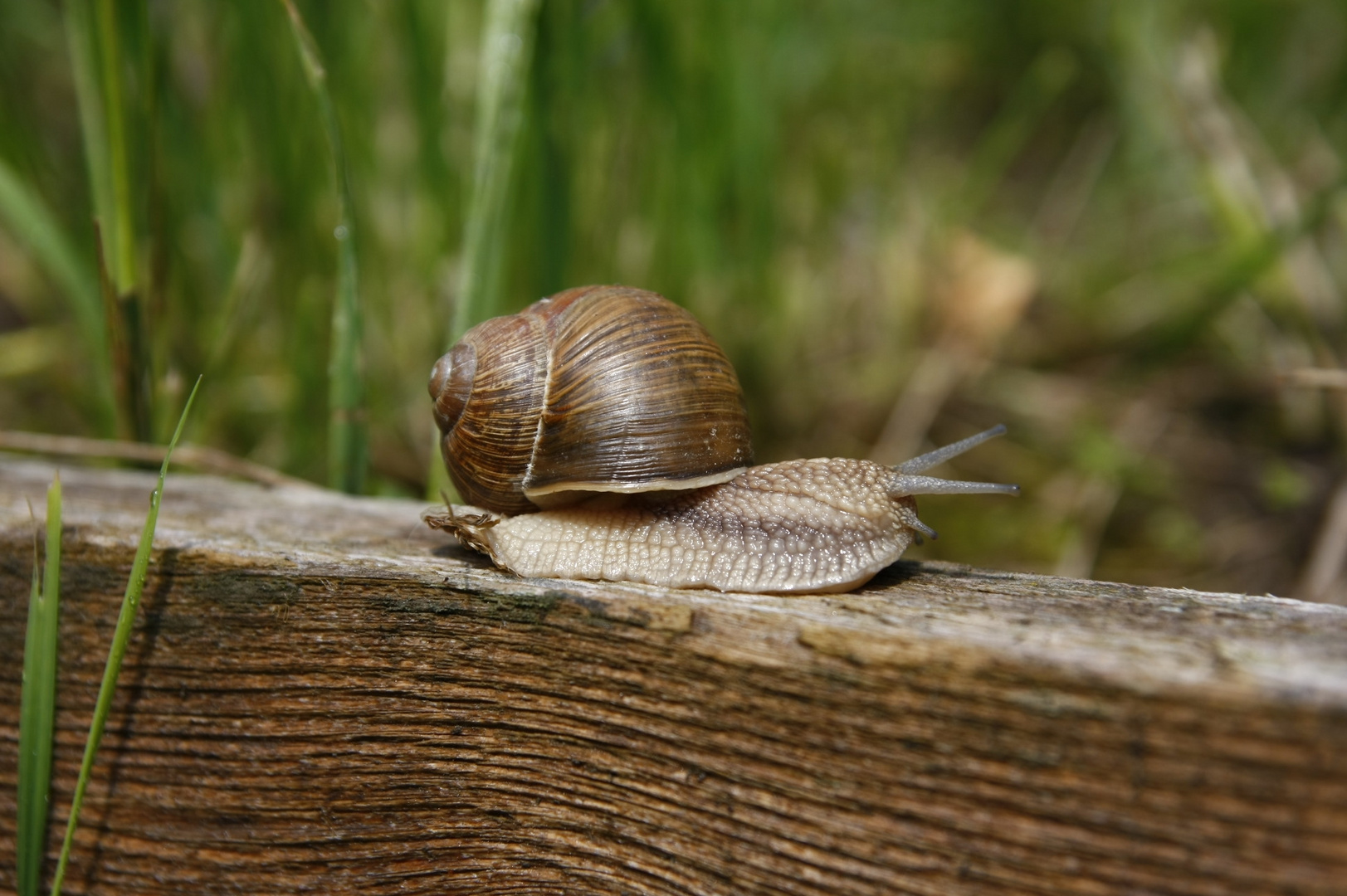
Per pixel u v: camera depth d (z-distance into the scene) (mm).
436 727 365
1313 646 345
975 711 345
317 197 461
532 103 437
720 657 353
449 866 366
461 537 380
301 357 457
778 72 499
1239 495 483
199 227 468
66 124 523
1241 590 461
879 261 564
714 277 487
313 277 461
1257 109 641
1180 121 501
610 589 362
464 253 429
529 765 362
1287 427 497
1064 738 343
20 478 411
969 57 717
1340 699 336
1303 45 662
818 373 534
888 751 348
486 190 427
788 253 540
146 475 419
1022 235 631
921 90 626
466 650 363
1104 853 343
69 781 374
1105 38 647
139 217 430
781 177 522
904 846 348
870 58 578
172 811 372
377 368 480
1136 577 467
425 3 449
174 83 454
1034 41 724
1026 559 470
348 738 367
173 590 370
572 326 392
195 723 370
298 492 417
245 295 449
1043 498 485
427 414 485
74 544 373
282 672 368
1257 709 338
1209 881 340
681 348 390
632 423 387
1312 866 338
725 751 354
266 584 367
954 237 565
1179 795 340
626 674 357
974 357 526
